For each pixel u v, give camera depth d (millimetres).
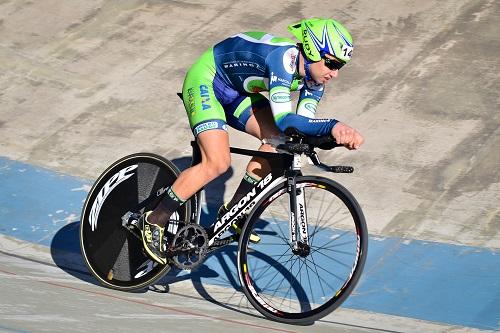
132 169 8883
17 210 11234
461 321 8633
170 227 8539
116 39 15148
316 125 7328
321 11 15297
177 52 14664
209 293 9156
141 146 12578
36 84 14141
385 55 14000
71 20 15789
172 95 13695
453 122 12406
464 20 14742
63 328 5770
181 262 8492
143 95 13711
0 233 10672
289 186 7953
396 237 10406
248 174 8430
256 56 7770
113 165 8953
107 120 13219
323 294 9133
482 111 12578
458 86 13141
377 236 10445
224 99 8305
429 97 12969
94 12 15984
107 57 14688
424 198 11078
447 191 11172
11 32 15477
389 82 13383
